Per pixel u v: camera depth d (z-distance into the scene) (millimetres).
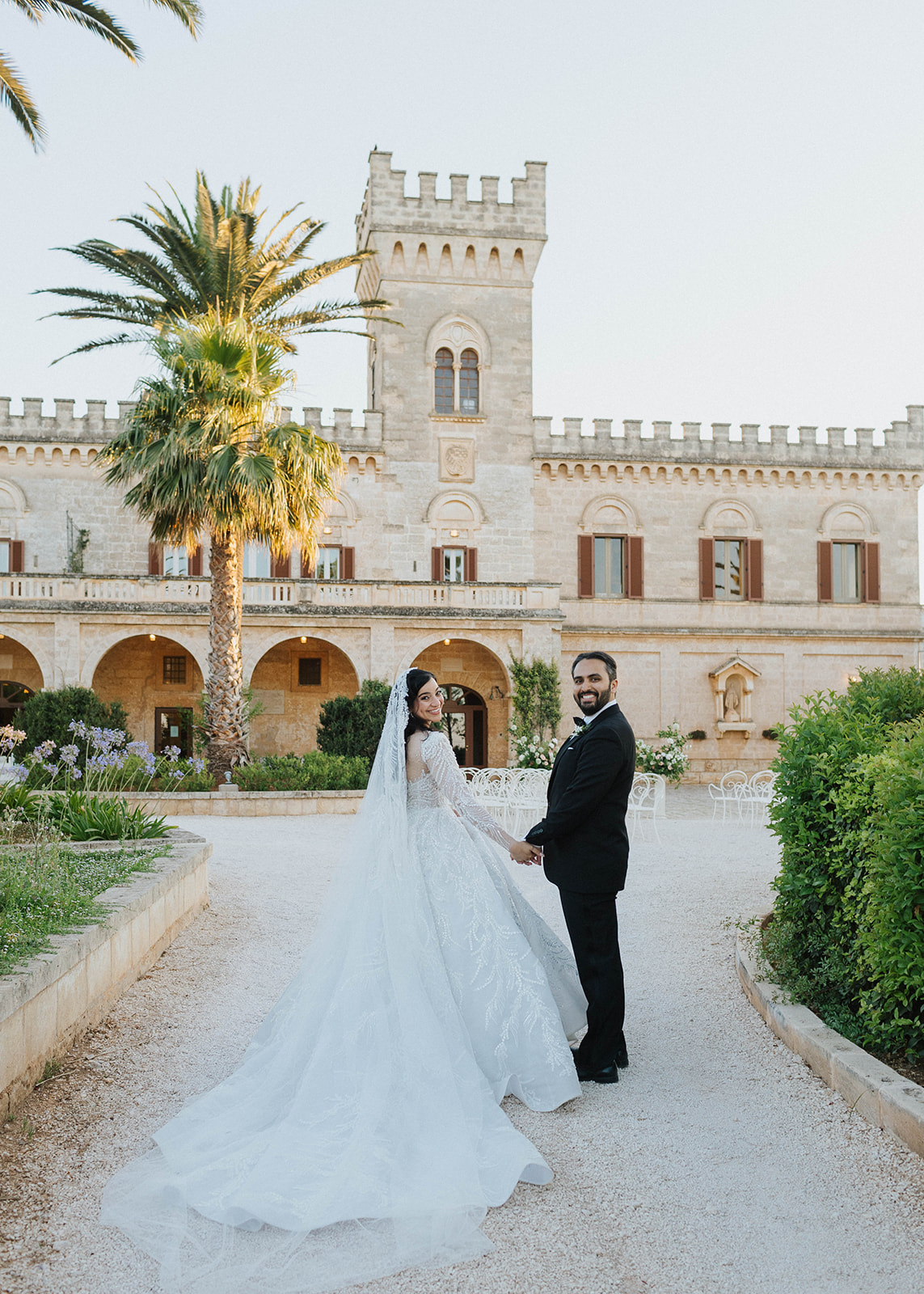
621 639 33438
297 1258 3406
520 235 33312
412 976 4637
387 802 5078
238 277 21375
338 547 31906
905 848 4902
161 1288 3232
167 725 30328
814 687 34312
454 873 5109
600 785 5223
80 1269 3340
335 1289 3238
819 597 34469
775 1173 4125
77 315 22000
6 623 26062
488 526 32750
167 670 30422
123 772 18516
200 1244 3504
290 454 18500
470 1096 4383
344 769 20422
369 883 4910
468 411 33094
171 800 17984
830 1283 3322
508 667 28516
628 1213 3775
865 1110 4574
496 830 5336
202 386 18391
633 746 5441
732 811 22297
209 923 8719
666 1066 5418
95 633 26422
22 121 11812
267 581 27672
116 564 30609
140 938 6895
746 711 33500
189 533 19984
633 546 33750
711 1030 6027
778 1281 3328
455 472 32688
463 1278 3312
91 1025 5766
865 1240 3596
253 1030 5977
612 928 5340
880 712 9070
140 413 18625
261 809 18281
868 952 5168
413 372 32656
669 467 33844
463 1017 4848
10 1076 4520
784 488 34656
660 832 16781
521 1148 4066
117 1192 3828
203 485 18453
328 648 31109
